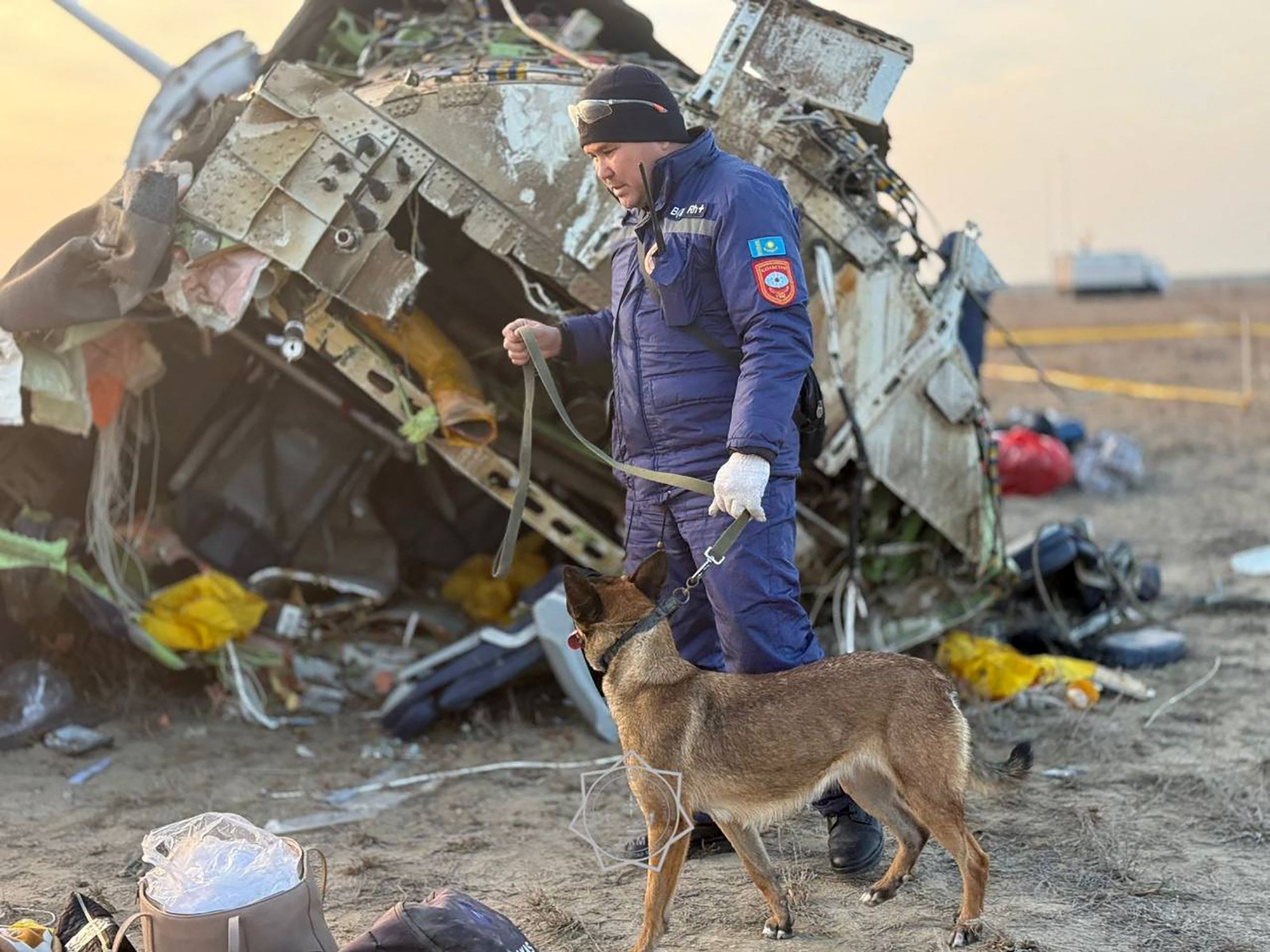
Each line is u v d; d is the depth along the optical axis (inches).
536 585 224.7
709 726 132.6
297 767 204.4
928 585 247.8
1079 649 257.3
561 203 204.5
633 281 147.3
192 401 248.5
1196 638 275.0
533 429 241.4
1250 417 641.6
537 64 218.5
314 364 246.7
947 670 240.5
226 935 104.4
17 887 156.5
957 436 236.5
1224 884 153.1
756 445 131.6
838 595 235.5
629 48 274.1
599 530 265.1
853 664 136.7
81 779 196.5
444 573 279.1
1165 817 176.6
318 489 252.4
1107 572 271.1
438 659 224.7
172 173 192.7
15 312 193.5
